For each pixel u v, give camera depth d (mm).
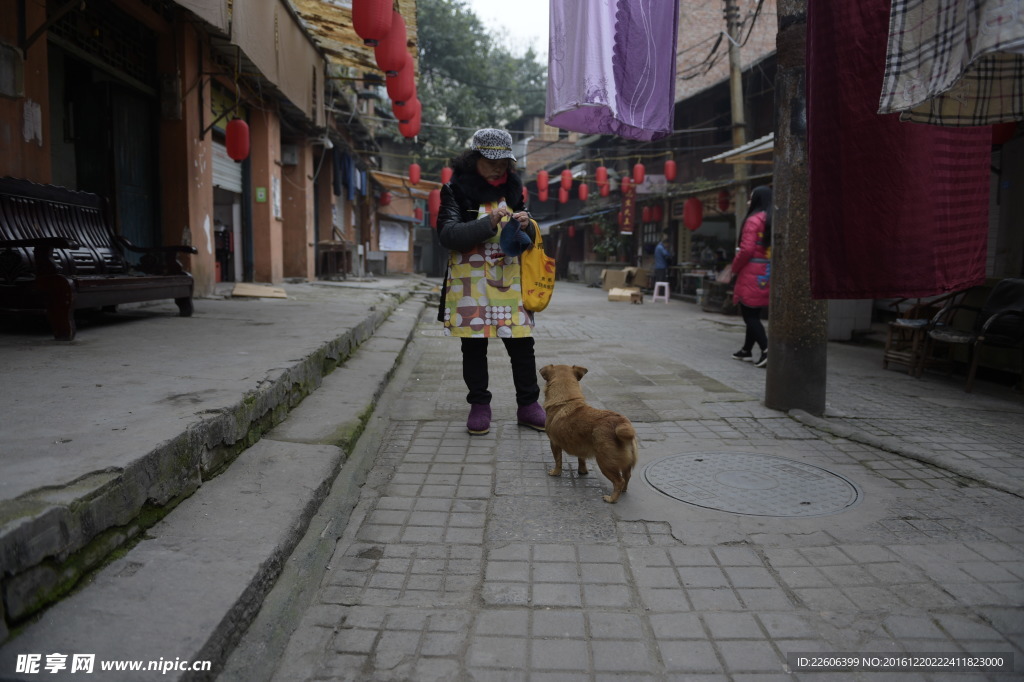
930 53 2531
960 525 2918
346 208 20562
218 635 1719
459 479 3457
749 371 6688
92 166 7246
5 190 4625
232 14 6484
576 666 1918
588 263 29828
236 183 11766
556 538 2760
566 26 5410
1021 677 1880
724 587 2371
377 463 3699
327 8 10641
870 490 3354
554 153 37250
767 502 3166
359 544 2693
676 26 5609
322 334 5297
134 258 7621
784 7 4676
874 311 10094
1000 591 2348
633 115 5508
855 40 3520
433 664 1921
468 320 4059
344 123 16594
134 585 1862
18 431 2391
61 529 1728
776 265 4863
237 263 12227
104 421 2549
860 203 3623
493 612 2201
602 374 6355
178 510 2398
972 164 3801
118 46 7188
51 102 6953
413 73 10039
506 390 5578
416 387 5668
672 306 16016
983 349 6340
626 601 2273
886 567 2525
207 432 2660
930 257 3631
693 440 4215
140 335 4965
